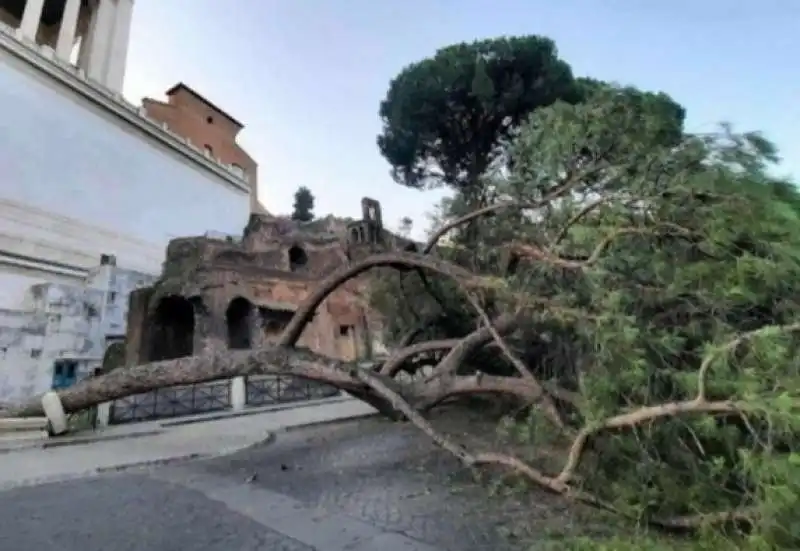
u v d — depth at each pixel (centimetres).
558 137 625
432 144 1980
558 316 540
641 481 432
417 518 479
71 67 2453
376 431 1016
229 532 439
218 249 2130
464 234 921
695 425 381
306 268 2430
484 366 1012
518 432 594
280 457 773
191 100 4256
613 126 586
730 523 359
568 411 611
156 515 483
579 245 593
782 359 333
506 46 1731
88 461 705
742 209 426
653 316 485
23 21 2711
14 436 813
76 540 417
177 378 809
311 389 1639
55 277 1694
